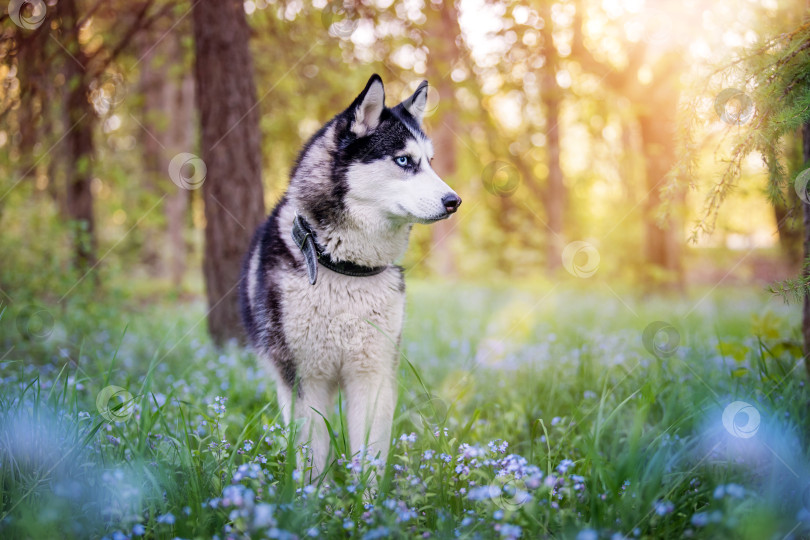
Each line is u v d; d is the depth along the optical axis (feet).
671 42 25.13
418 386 11.98
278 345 9.24
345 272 9.14
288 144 24.23
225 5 16.08
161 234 52.95
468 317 25.39
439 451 7.50
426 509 6.81
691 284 50.72
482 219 56.90
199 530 6.11
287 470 6.85
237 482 6.86
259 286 9.62
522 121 34.09
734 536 5.83
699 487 7.15
